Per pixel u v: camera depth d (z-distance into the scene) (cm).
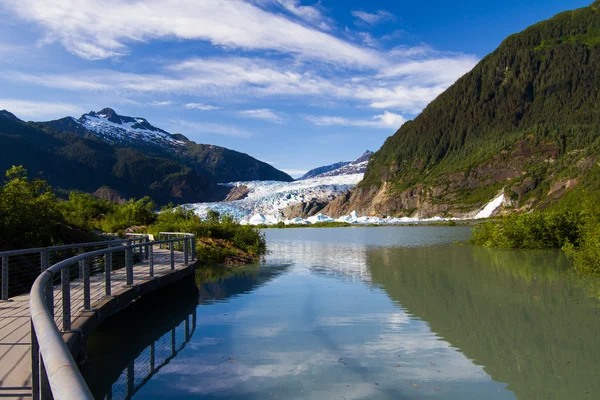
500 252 2336
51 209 1697
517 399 577
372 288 1359
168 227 2762
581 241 2150
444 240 3609
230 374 677
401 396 598
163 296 1272
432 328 912
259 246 2689
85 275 762
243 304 1154
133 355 771
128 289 967
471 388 622
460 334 868
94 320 749
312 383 643
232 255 2209
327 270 1789
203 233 2550
